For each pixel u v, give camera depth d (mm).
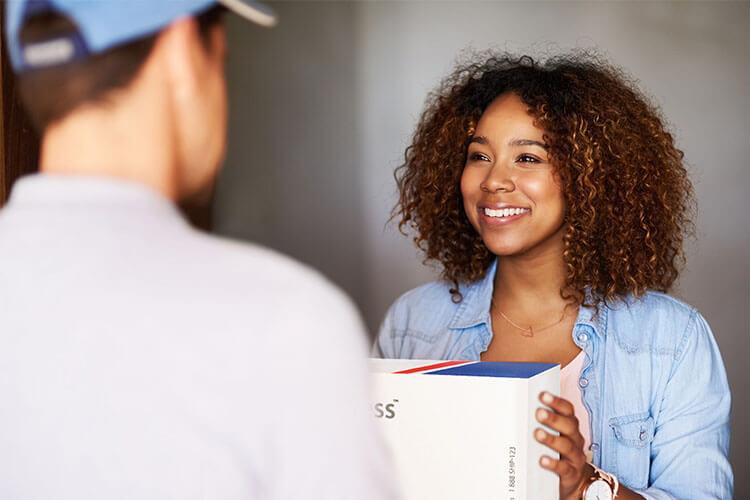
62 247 642
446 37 4090
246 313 613
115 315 619
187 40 654
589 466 1332
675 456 1483
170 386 604
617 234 1557
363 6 4121
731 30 3869
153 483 601
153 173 659
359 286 4207
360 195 4199
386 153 4172
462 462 1129
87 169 655
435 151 1725
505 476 1115
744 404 3875
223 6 674
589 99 1541
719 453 1480
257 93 4176
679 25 3908
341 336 625
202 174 701
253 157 4199
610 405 1525
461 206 1724
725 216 3906
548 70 1625
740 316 3895
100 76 639
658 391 1516
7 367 632
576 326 1563
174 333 610
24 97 664
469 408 1127
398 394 1151
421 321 1756
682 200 1684
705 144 3914
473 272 1713
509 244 1549
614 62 3969
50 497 616
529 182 1527
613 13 3955
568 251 1542
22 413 625
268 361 603
